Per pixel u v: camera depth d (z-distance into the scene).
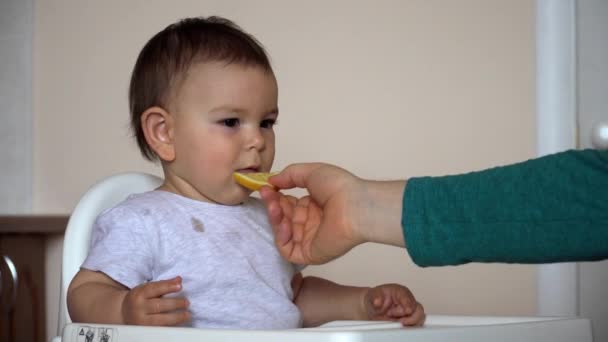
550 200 0.55
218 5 1.81
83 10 1.92
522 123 1.68
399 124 1.72
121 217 0.91
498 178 0.58
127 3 1.88
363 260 1.69
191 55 0.99
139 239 0.90
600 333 1.63
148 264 0.90
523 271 1.67
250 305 0.93
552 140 1.66
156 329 0.64
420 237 0.59
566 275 1.64
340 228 0.65
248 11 1.79
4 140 1.92
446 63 1.70
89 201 0.98
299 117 1.75
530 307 1.67
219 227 0.96
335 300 1.01
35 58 1.96
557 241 0.54
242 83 0.96
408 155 1.71
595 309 1.64
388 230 0.62
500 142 1.69
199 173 0.96
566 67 1.66
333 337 0.55
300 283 1.05
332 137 1.73
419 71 1.71
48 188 1.93
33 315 1.76
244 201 1.02
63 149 1.92
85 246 0.95
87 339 0.69
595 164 0.54
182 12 1.84
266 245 0.99
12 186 1.92
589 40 1.65
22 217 1.65
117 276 0.86
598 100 1.64
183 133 0.97
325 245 0.69
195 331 0.61
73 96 1.92
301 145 1.74
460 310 1.67
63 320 0.93
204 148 0.96
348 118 1.73
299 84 1.75
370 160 1.72
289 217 0.75
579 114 1.65
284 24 1.77
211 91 0.96
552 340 0.71
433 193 0.60
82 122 1.91
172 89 0.99
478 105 1.70
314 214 0.74
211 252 0.93
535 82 1.68
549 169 0.56
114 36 1.89
